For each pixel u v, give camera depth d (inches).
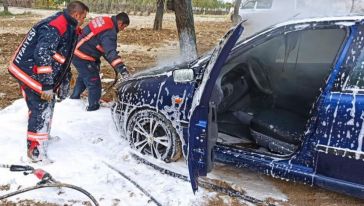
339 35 182.4
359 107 126.9
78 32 176.4
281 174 142.4
